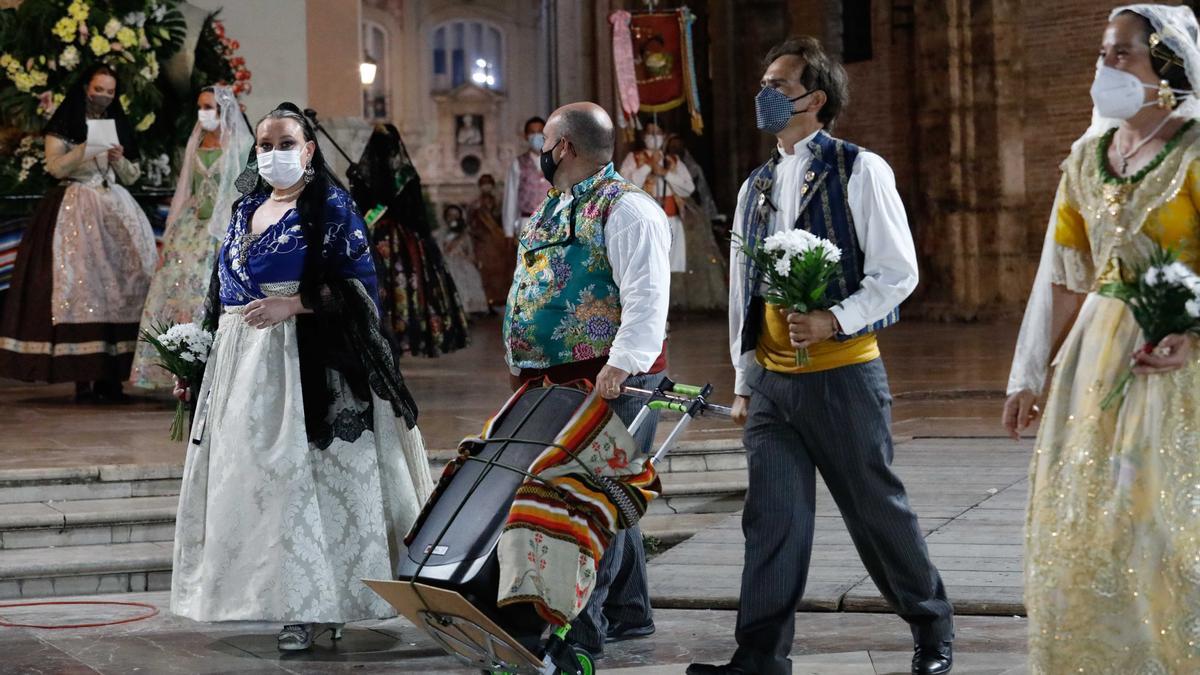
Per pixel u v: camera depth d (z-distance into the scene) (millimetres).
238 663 5879
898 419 11125
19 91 12000
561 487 4879
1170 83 4035
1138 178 4070
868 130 22969
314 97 15117
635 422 5152
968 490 8375
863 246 5059
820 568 6902
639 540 6000
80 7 11859
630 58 19938
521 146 39750
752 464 5141
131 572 7367
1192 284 3840
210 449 5996
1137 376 3971
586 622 5430
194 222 10883
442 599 4703
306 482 5844
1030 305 4410
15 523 7566
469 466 5082
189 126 12570
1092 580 3893
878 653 5703
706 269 23094
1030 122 21109
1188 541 3842
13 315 11219
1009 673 5328
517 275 5633
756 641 5066
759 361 5195
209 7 14086
